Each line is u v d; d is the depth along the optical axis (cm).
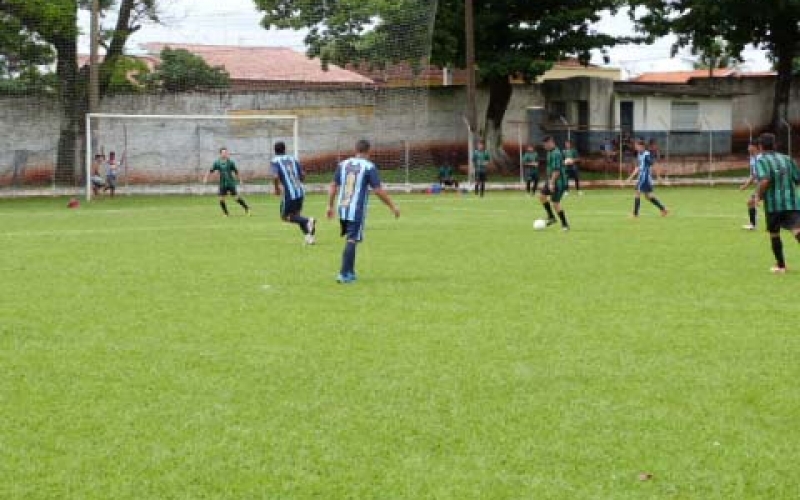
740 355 870
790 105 5284
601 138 4953
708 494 550
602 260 1552
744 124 5300
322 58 3888
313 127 4238
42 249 1761
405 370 820
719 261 1539
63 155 3838
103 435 652
